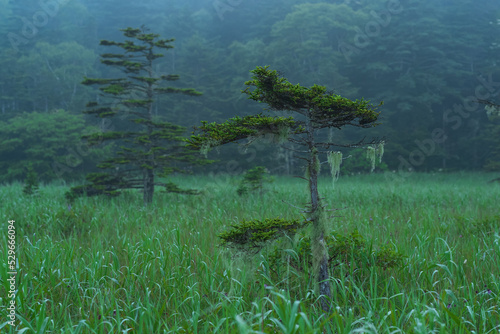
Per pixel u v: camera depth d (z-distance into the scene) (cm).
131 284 524
